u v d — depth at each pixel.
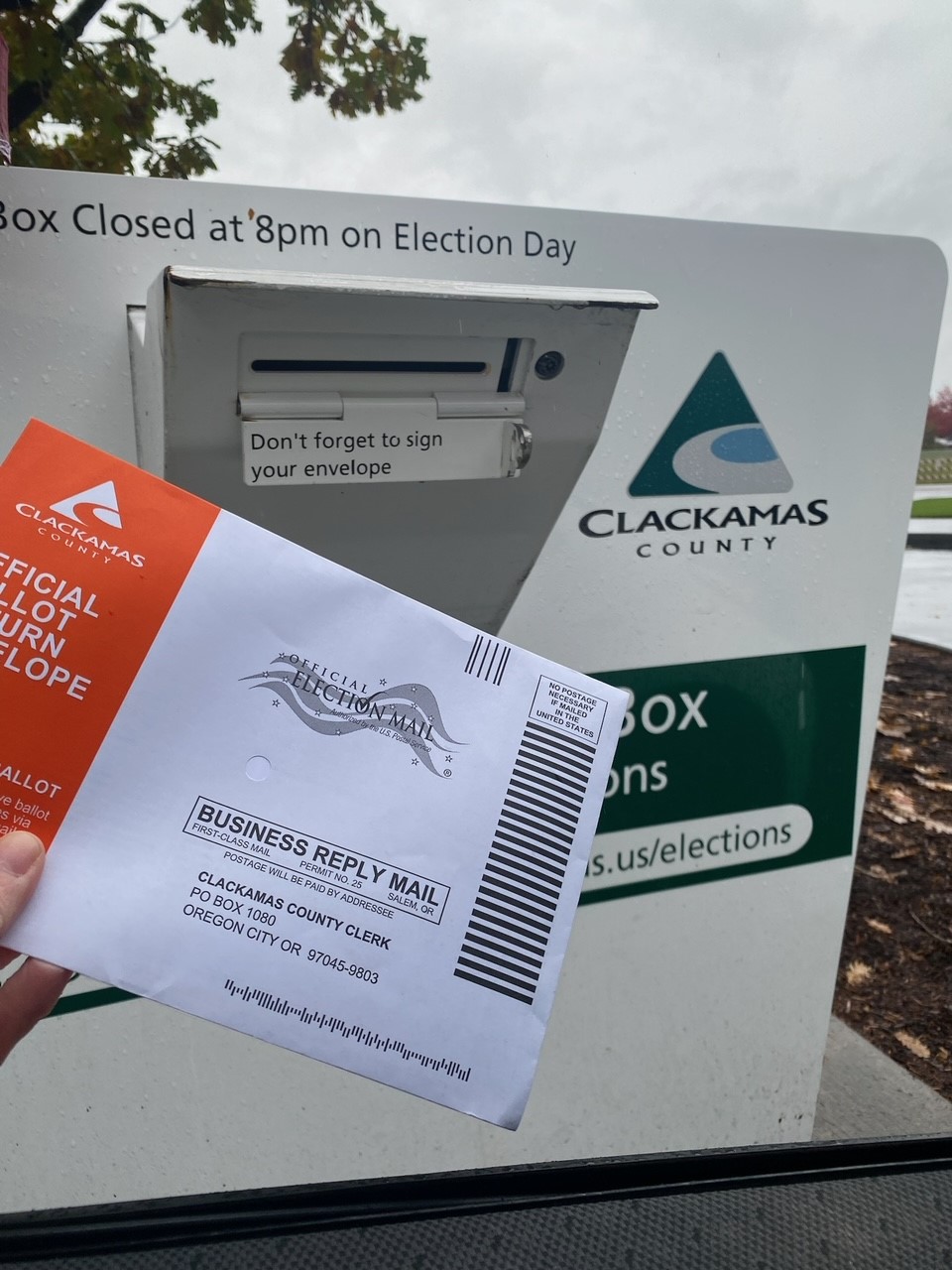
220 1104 0.63
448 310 0.38
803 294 0.63
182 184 0.48
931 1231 0.30
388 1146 0.68
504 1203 0.30
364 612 0.29
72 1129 0.61
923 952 1.04
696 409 0.62
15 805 0.26
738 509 0.65
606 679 0.65
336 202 0.50
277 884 0.27
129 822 0.27
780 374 0.64
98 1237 0.30
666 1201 0.30
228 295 0.34
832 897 0.77
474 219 0.53
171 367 0.36
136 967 0.26
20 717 0.26
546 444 0.45
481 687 0.30
